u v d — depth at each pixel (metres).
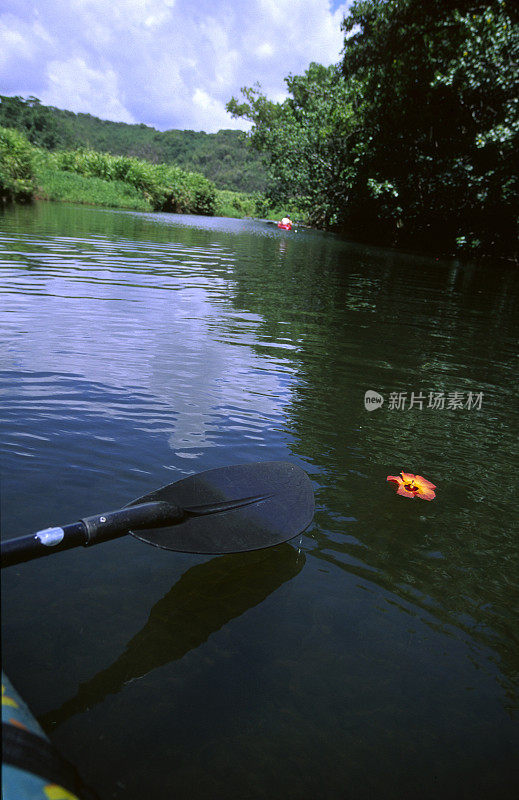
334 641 1.62
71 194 29.86
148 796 1.14
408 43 18.33
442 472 2.79
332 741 1.32
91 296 6.07
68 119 162.00
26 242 10.55
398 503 2.43
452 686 1.52
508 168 15.71
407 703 1.45
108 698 1.35
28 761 0.81
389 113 19.27
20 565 1.78
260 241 18.14
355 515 2.30
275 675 1.48
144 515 1.76
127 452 2.54
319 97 26.77
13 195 24.31
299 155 27.11
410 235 21.97
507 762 1.32
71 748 1.22
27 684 1.36
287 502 2.16
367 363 4.62
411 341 5.61
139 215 26.38
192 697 1.39
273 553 2.01
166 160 152.88
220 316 5.82
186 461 2.53
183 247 13.23
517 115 14.97
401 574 1.97
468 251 18.97
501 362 5.12
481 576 2.00
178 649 1.53
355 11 23.39
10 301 5.36
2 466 2.27
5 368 3.42
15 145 26.28
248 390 3.61
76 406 2.98
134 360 3.94
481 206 17.14
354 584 1.89
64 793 0.80
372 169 20.78
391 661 1.58
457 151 17.66
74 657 1.46
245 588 1.81
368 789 1.22
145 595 1.72
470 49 15.27
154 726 1.30
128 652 1.49
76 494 2.14
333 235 26.00
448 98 16.95
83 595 1.68
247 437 2.88
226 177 127.12
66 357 3.80
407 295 8.94
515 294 10.41
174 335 4.80
